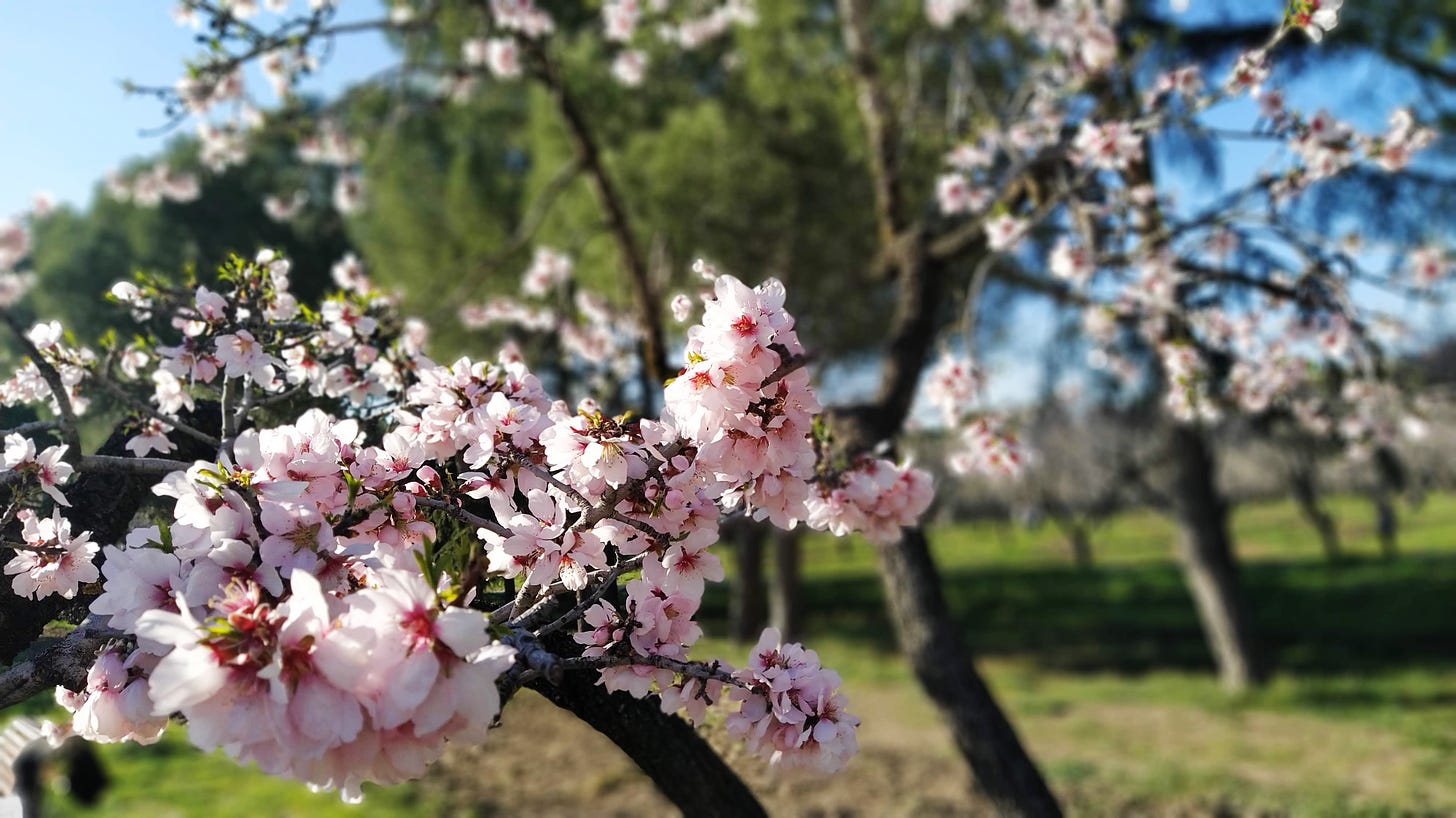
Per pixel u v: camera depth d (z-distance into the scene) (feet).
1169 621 58.03
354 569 4.31
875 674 42.11
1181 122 11.55
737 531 19.48
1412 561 76.18
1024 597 70.79
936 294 16.29
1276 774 25.39
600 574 5.16
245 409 6.43
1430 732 29.73
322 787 3.61
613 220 17.84
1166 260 14.29
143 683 4.42
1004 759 13.44
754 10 28.71
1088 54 14.67
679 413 4.62
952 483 39.47
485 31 19.03
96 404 7.58
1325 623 54.19
